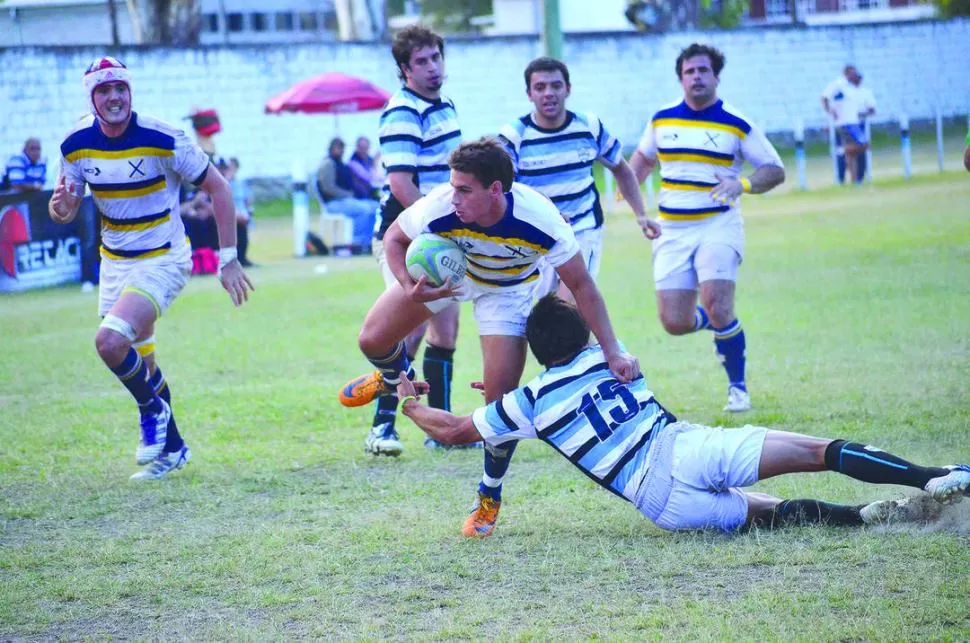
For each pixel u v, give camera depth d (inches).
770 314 1593.3
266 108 3147.1
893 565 634.2
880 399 1069.8
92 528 815.1
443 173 988.6
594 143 1019.9
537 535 740.7
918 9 6471.5
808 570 639.1
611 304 1792.6
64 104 3700.8
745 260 2158.0
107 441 1088.8
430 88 979.9
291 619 617.0
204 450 1035.3
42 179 2527.1
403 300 783.1
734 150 1095.6
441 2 7588.6
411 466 962.1
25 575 710.5
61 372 1473.9
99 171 912.3
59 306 2086.6
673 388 1208.8
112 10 4040.4
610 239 2706.7
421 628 592.4
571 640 559.2
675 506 707.4
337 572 691.4
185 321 1841.8
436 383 1041.5
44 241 2372.0
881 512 697.6
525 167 1000.2
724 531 716.0
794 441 693.3
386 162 962.1
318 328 1734.7
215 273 2516.0
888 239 2273.6
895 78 5054.1
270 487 908.0
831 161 4340.6
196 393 1288.1
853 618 565.9
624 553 692.1
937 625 552.4
